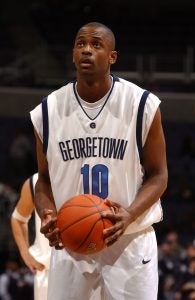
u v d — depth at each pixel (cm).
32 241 1327
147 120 411
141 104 411
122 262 420
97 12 2302
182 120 1858
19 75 1975
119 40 2234
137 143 412
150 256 424
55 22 2262
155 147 415
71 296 425
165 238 1491
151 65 2000
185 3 2311
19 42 2173
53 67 1989
